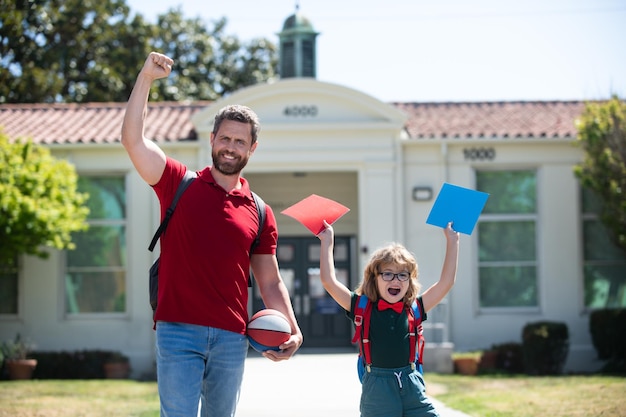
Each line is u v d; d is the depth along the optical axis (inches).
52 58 1288.1
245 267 208.5
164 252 204.4
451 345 651.5
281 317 214.1
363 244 714.2
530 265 731.4
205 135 715.4
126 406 461.1
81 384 585.6
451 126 760.3
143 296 718.5
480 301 730.2
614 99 677.9
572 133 725.3
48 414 429.7
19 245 627.2
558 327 668.1
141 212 723.4
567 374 661.9
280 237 813.9
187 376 197.6
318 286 811.4
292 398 482.6
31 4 1168.2
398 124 713.0
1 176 624.1
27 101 1238.9
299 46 871.7
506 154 730.8
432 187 726.5
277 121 719.1
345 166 719.7
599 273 731.4
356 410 439.2
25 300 715.4
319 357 702.5
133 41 1460.4
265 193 817.5
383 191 716.7
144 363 713.0
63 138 726.5
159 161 204.4
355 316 233.9
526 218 731.4
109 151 724.0
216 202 205.5
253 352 730.8
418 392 230.2
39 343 713.0
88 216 724.7
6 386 565.9
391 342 230.1
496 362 670.5
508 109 820.0
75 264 722.8
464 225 241.8
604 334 674.8
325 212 242.8
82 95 1348.4
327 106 719.7
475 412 418.9
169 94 1491.1
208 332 199.6
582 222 732.0
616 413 397.7
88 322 715.4
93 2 1350.9
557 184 731.4
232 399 207.0
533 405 437.4
